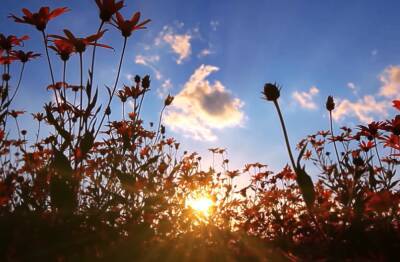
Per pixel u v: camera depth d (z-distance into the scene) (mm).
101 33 386
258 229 499
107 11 389
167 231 399
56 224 320
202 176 617
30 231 299
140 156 551
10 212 344
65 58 405
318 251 320
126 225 363
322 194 443
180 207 466
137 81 509
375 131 474
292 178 652
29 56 454
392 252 298
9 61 443
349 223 346
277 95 328
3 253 275
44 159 498
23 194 376
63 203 335
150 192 423
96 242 314
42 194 380
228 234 414
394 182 422
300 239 392
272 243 384
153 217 390
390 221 334
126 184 403
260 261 322
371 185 409
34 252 271
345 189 408
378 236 318
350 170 424
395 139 448
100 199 405
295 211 499
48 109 368
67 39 376
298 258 313
